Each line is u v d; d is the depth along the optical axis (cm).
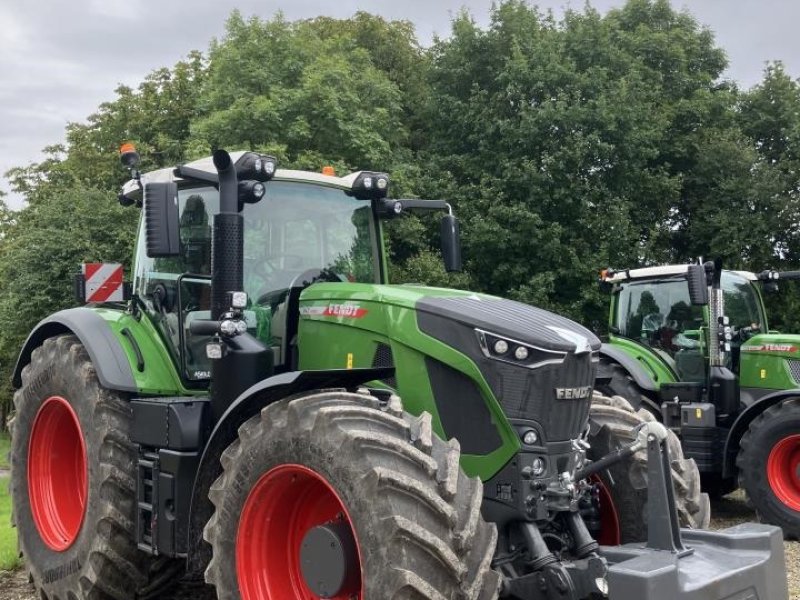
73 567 463
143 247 521
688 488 436
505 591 356
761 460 777
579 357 381
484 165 1752
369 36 2309
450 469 328
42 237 1689
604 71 1731
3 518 830
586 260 1664
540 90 1702
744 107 2088
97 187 1947
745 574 332
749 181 1878
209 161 490
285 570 373
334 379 383
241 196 434
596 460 432
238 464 371
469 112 1762
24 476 532
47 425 530
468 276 1662
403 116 2053
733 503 955
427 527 312
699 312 930
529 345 368
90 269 755
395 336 400
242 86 1698
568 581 339
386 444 328
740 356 915
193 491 402
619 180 1753
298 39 1806
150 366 481
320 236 496
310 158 1552
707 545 357
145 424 443
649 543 345
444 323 384
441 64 1894
